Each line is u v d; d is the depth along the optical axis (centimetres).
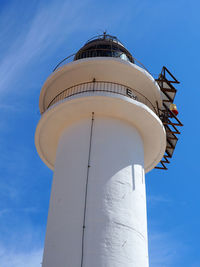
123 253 1305
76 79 1738
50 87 1784
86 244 1295
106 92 1583
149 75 1733
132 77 1719
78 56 1888
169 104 2017
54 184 1513
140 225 1416
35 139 1766
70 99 1590
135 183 1500
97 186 1427
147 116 1631
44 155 1855
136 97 1736
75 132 1603
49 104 1773
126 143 1580
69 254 1285
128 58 1902
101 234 1319
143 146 1731
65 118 1661
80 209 1376
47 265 1303
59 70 1705
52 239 1355
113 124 1611
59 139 1686
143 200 1504
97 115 1631
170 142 2019
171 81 1983
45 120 1672
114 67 1681
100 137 1556
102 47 1888
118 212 1384
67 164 1523
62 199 1433
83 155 1513
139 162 1587
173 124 1922
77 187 1434
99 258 1271
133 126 1673
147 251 1405
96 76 1717
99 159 1495
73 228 1337
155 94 1789
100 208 1375
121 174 1480
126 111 1611
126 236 1346
